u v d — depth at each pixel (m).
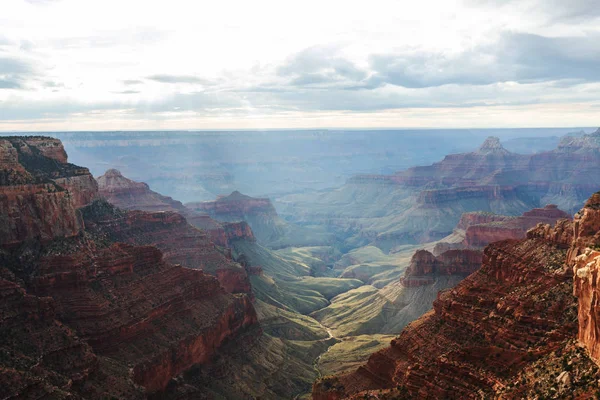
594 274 71.06
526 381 79.94
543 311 98.69
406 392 98.31
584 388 68.25
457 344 109.12
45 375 104.00
